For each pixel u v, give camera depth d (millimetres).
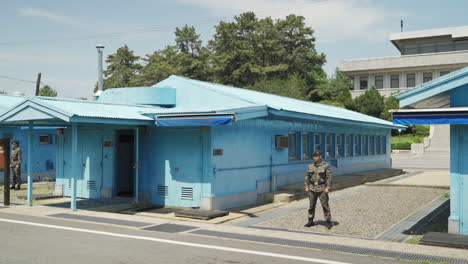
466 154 9312
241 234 9617
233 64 61656
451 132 9469
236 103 14648
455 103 9258
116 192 15523
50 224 10562
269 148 16031
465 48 62125
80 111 12344
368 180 22188
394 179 22969
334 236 9594
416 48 65125
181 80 15906
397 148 50375
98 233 9500
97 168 15734
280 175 16734
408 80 61656
